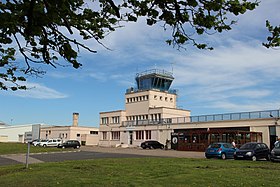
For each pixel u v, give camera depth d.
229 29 5.88
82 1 6.12
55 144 62.16
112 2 5.10
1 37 5.68
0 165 20.72
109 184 11.43
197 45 6.25
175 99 66.69
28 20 4.94
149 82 67.12
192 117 50.22
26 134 17.12
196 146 43.75
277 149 22.67
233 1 5.22
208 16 5.59
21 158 27.30
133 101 65.88
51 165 18.22
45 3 4.96
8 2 5.07
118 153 35.69
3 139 94.25
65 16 5.49
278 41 5.48
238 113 43.50
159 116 59.72
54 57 6.82
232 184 11.41
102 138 70.06
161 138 54.59
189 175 13.61
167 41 6.30
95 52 6.08
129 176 13.52
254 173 14.30
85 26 6.40
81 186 11.09
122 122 65.69
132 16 5.95
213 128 46.28
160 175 13.84
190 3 5.25
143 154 34.09
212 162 21.00
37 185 11.36
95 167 17.03
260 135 40.28
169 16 5.58
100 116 71.38
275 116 39.56
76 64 5.98
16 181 12.20
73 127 81.88
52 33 5.80
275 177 13.04
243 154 24.81
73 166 17.53
